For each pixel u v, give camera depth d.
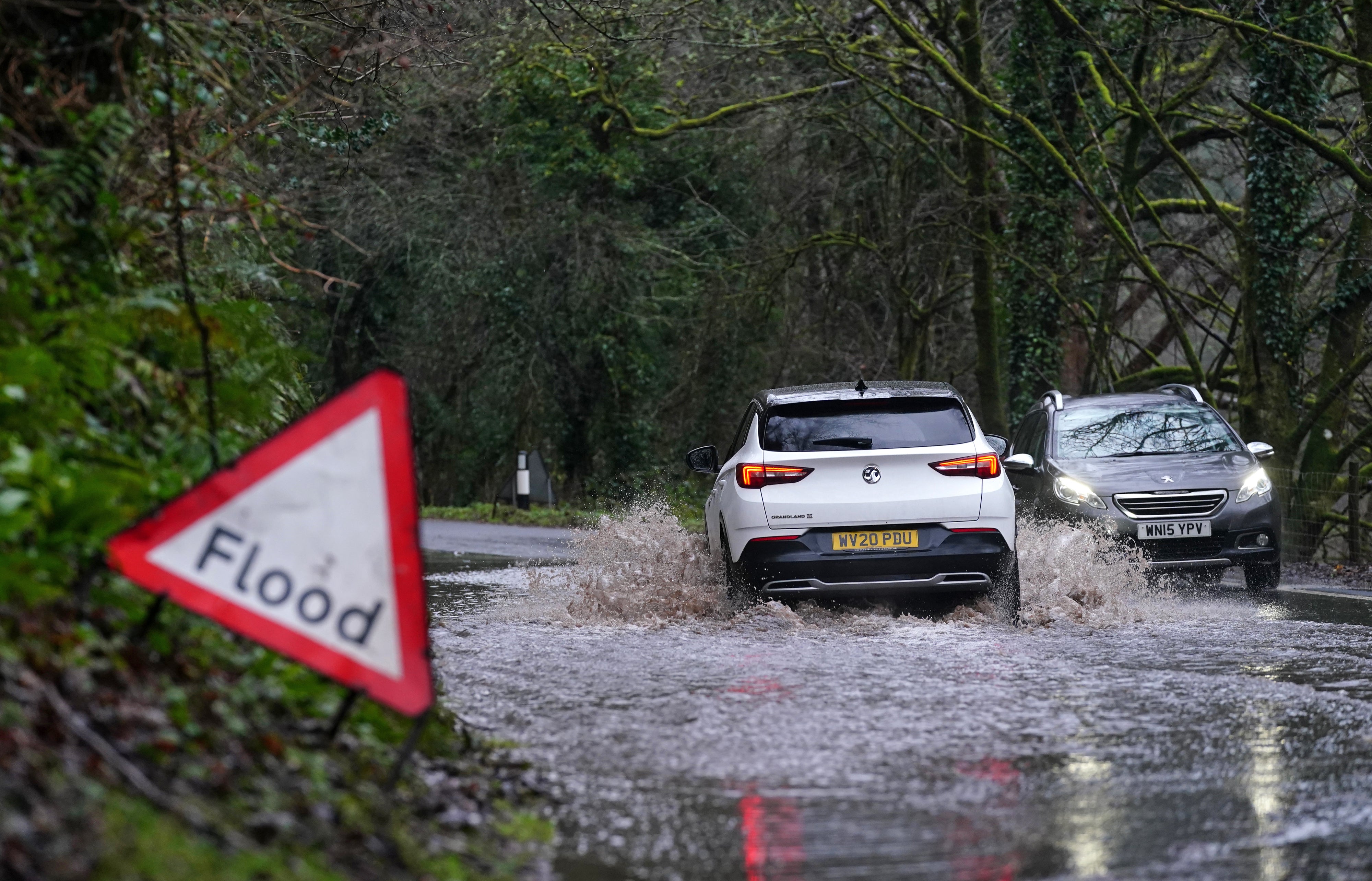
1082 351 93.88
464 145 96.25
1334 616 33.28
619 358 100.19
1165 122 78.44
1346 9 63.16
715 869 12.72
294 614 12.30
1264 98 60.16
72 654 11.89
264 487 12.35
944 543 30.48
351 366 104.69
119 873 9.10
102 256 17.34
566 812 14.53
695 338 97.12
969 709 20.50
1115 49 69.81
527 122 93.88
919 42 68.31
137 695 12.05
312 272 21.48
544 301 97.44
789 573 30.48
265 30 25.50
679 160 97.88
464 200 95.12
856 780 16.14
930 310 87.88
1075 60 73.62
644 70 77.94
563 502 101.75
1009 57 79.88
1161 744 18.16
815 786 15.84
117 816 9.80
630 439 101.75
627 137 95.69
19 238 16.06
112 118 16.97
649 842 13.52
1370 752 17.67
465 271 96.06
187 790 10.93
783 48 72.00
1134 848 13.38
